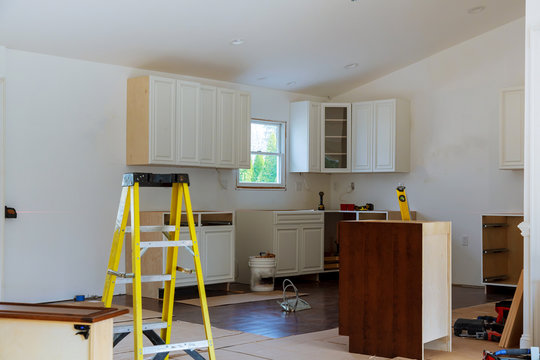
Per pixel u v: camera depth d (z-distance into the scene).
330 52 8.16
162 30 6.72
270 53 7.86
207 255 7.54
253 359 4.27
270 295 7.46
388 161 9.10
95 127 7.19
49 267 6.77
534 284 4.45
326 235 9.80
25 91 6.62
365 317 4.50
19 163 6.57
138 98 7.33
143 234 7.23
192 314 6.11
